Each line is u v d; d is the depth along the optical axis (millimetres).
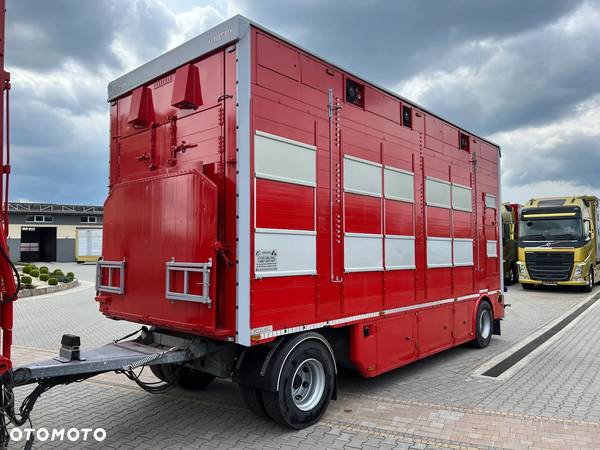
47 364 3762
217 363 4770
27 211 41062
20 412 3746
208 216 4355
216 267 4332
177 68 5012
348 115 5648
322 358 5012
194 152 4770
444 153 7836
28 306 14406
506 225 21516
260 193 4418
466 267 8328
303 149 4941
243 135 4320
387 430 4734
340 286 5352
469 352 8430
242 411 5309
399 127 6648
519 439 4512
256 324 4309
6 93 3531
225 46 4520
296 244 4789
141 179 5258
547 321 11836
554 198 19609
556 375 6859
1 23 3469
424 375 6867
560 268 18328
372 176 6008
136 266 5215
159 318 4871
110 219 5711
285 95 4766
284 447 4332
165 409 5379
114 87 5922
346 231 5488
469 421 4973
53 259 43594
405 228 6637
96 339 9438
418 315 6809
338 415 5160
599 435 4613
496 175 9867
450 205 7918
